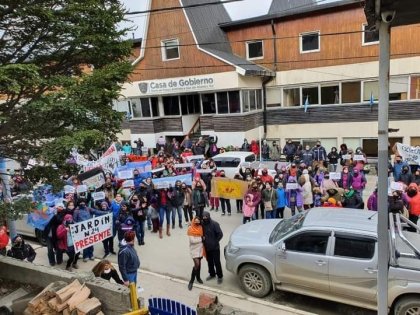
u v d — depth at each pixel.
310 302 8.29
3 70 5.20
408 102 20.56
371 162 21.34
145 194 12.38
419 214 11.20
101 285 6.59
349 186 13.68
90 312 6.09
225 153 19.00
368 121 21.72
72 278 6.94
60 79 6.27
